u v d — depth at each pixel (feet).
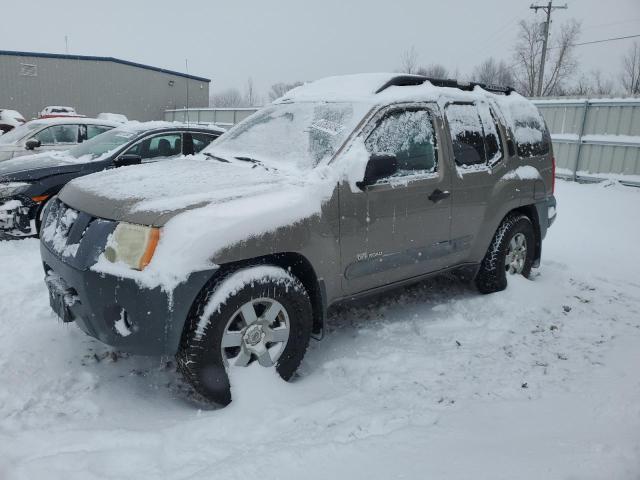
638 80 135.23
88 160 21.86
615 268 20.44
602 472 7.47
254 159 12.84
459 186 13.98
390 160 11.56
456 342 13.12
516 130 16.57
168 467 8.02
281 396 10.23
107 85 117.50
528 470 7.56
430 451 8.24
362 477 7.59
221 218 9.69
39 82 111.86
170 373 11.52
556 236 25.61
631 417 9.18
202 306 9.58
